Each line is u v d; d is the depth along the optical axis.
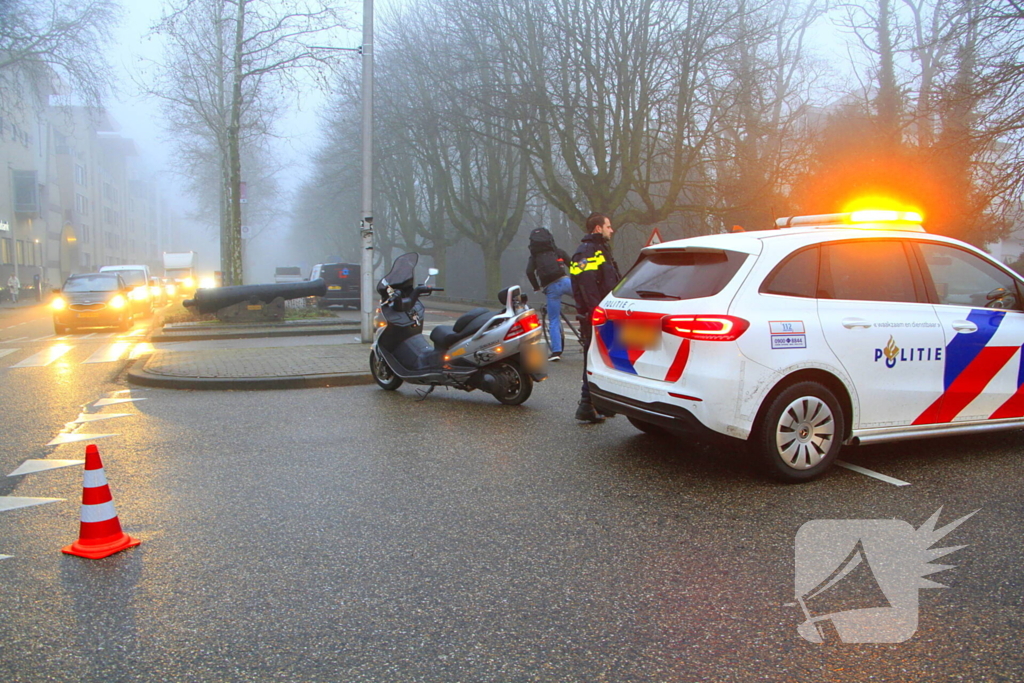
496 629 3.04
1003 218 15.99
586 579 3.51
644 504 4.54
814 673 2.70
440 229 40.62
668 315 4.96
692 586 3.42
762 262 4.86
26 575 3.62
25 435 6.80
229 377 9.33
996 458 5.43
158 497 4.84
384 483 5.06
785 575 3.52
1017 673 2.69
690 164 21.53
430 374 8.18
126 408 8.04
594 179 22.47
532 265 9.35
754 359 4.64
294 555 3.83
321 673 2.74
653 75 21.42
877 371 4.98
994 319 5.39
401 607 3.25
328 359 11.20
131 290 22.12
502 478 5.13
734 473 5.16
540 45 21.80
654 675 2.70
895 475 5.04
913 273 5.27
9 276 45.12
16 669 2.78
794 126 23.50
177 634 3.03
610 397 5.46
